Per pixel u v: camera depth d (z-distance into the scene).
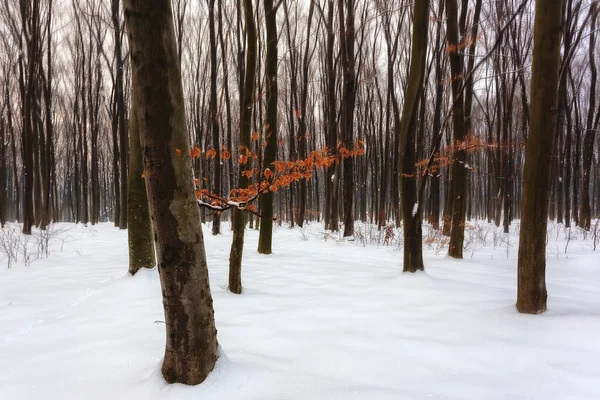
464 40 7.03
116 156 17.33
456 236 7.16
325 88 17.69
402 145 5.24
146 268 4.83
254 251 8.20
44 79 16.36
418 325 3.26
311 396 2.07
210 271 5.75
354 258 7.32
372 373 2.36
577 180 16.66
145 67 1.97
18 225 17.80
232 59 13.71
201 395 2.07
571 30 10.24
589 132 13.54
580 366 2.41
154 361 2.55
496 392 2.11
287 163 3.90
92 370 2.45
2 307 3.92
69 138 26.16
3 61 18.42
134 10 1.93
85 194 18.83
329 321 3.40
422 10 4.98
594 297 4.22
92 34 18.64
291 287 4.78
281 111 19.61
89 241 10.77
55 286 4.80
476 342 2.84
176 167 2.05
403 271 5.27
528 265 3.47
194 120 19.73
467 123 8.30
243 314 3.60
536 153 3.42
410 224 5.19
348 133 11.84
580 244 8.91
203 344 2.20
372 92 18.84
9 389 2.23
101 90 21.31
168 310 2.16
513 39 12.63
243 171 4.56
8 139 21.77
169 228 2.07
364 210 21.22
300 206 16.75
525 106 12.98
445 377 2.30
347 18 12.08
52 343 2.92
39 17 12.89
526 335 2.95
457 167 7.17
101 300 4.02
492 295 4.25
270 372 2.35
